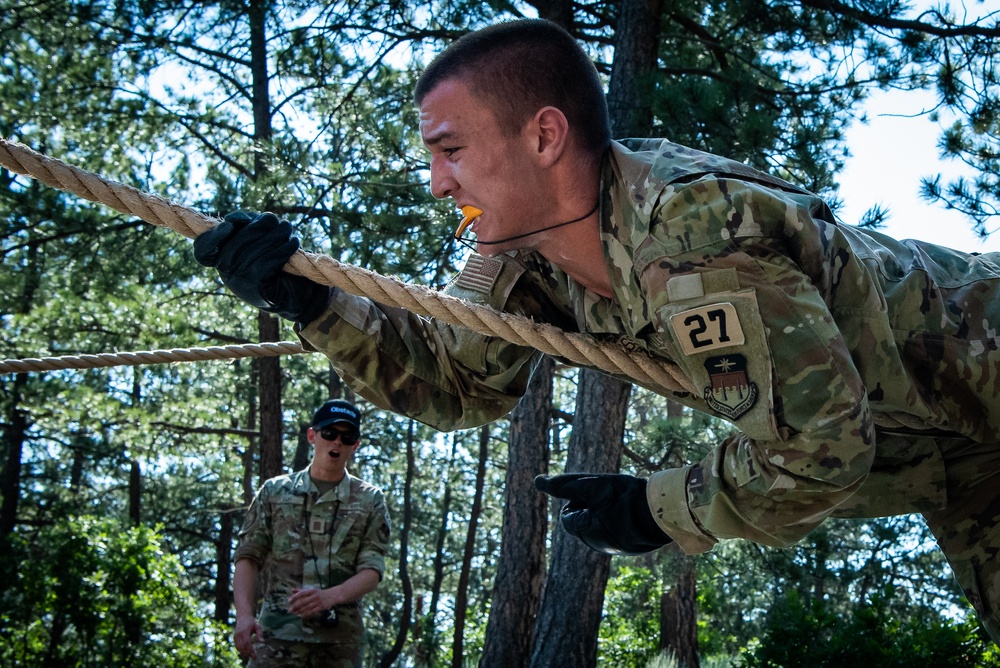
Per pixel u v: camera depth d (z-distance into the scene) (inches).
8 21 528.1
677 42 436.8
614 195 83.8
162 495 1003.3
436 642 782.5
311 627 220.2
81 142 544.4
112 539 482.6
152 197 88.7
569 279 95.8
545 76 84.0
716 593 870.4
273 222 87.5
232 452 974.4
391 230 412.5
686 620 680.4
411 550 1295.5
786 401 73.5
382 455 1163.3
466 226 88.4
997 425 87.7
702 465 83.9
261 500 232.4
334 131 508.4
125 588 463.5
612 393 374.3
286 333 704.4
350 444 233.3
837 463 73.7
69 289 582.6
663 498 84.6
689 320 74.5
